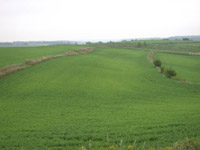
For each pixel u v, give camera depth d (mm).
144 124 17250
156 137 14500
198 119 18500
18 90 28688
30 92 28125
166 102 25953
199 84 37594
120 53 90250
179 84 37125
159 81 39594
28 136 14750
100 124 17312
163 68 48969
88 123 17531
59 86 32281
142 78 42312
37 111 20828
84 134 15102
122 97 28000
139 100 26750
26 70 41594
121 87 34094
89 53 82812
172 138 14297
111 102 25328
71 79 37688
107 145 13250
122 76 43750
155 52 98875
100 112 21031
